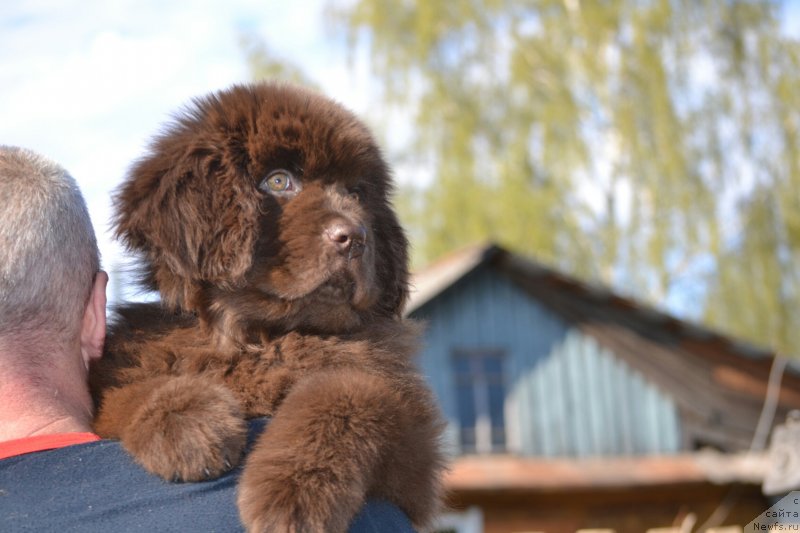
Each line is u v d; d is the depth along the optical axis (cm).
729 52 1906
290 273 333
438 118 1975
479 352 1542
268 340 332
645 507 1409
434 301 1536
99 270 290
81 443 252
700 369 1551
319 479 260
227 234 327
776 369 1384
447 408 1515
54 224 264
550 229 1928
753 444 1397
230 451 263
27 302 258
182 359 313
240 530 248
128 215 332
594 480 1363
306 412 273
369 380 294
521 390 1538
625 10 1930
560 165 1945
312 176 355
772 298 1947
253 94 355
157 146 338
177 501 248
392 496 285
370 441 275
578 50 1936
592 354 1555
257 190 341
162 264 327
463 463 1425
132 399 282
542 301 1558
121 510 241
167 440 255
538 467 1418
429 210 1975
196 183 328
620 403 1546
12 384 256
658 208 1883
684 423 1545
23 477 241
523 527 1385
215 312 327
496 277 1555
